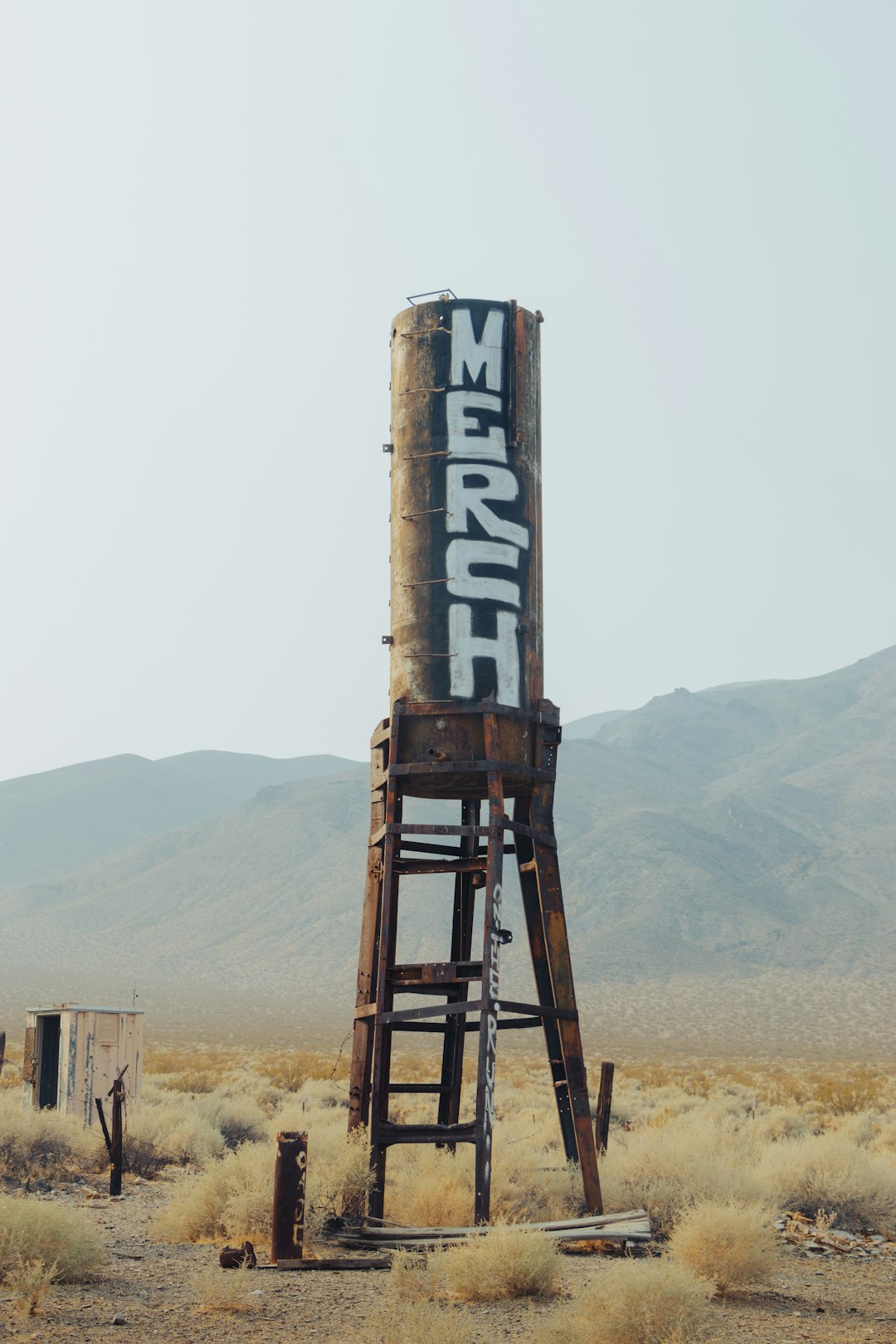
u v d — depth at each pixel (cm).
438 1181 1739
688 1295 1065
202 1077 5059
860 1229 1875
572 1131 1881
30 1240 1255
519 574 1888
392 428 1975
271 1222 1505
